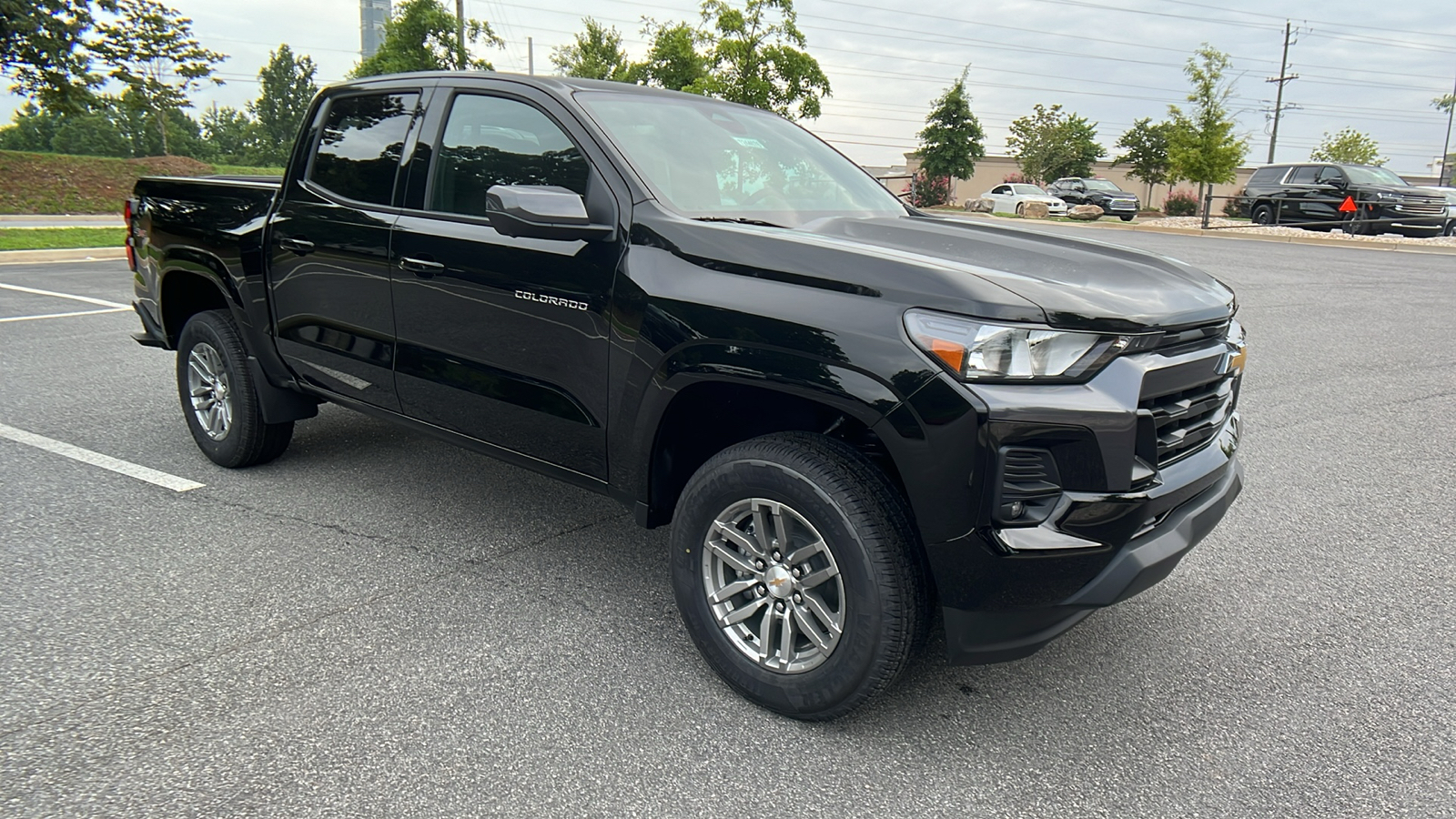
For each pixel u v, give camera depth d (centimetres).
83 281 1167
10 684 267
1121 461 228
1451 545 394
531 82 328
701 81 3759
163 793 222
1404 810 227
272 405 433
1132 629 321
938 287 226
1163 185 5422
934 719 265
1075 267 265
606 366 286
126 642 293
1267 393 653
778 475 248
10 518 391
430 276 334
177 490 430
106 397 593
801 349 239
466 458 488
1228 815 225
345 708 260
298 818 215
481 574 350
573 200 276
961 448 219
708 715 263
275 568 350
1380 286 1255
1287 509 435
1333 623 325
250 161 9875
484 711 261
